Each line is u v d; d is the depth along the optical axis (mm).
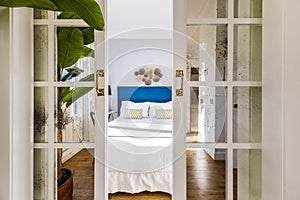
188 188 1477
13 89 1271
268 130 1339
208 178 1475
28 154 1405
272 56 1295
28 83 1404
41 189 1485
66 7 1119
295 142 1212
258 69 1464
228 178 1450
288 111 1215
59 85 1480
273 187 1289
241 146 1446
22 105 1347
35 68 1482
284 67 1217
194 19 1463
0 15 1258
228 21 1450
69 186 1521
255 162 1471
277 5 1249
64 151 1539
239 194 1464
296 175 1210
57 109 1515
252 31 1468
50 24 1473
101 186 1470
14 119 1280
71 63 1506
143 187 2988
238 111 1477
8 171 1261
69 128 1512
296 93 1214
